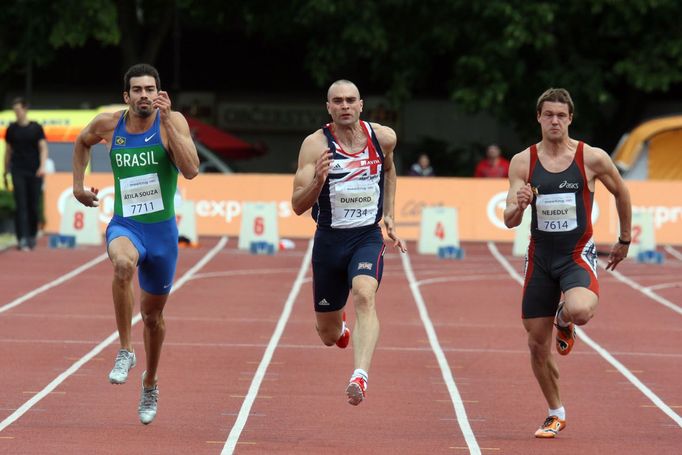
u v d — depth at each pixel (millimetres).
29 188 59531
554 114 23484
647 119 99750
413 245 69062
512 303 47250
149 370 24469
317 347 36219
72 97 104000
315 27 90375
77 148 24062
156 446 22906
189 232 66250
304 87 104562
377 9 87312
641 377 32562
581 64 89875
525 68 88938
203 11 94250
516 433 25094
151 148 23281
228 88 104500
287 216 71188
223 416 26250
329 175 23859
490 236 71000
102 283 50406
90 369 31875
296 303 45938
